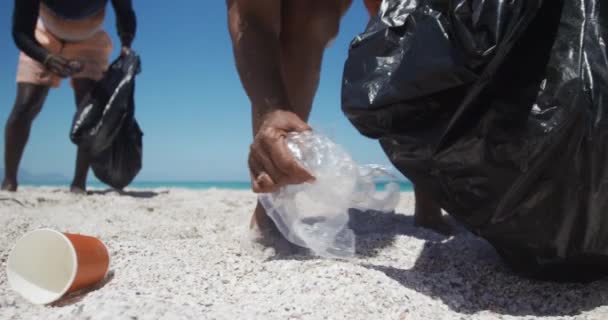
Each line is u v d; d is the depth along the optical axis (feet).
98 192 16.28
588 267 4.81
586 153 4.05
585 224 4.24
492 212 4.42
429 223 8.40
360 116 4.95
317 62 7.07
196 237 8.22
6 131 14.71
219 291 4.82
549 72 4.22
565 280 5.03
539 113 4.15
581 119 4.03
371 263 5.99
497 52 4.07
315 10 6.78
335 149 4.84
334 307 4.31
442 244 6.63
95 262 5.10
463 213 4.64
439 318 4.31
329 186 4.80
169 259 5.97
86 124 14.76
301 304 4.35
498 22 4.05
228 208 12.04
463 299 4.87
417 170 4.76
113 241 6.83
